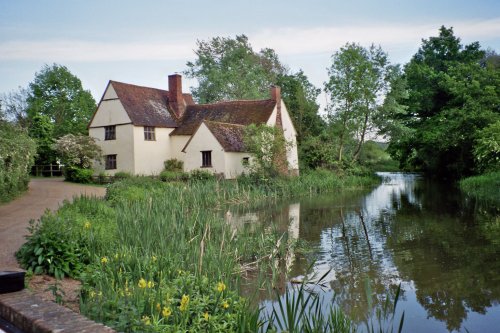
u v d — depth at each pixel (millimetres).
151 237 10812
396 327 7934
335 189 34500
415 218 19109
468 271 11008
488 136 29875
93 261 9367
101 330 4203
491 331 7742
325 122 47688
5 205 19094
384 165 73625
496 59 57188
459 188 31438
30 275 8820
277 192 29484
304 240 14812
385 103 43406
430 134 41062
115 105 38594
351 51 42875
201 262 8859
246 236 13562
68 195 23703
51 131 46594
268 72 66000
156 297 6453
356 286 10133
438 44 50750
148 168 38719
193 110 42844
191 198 22766
